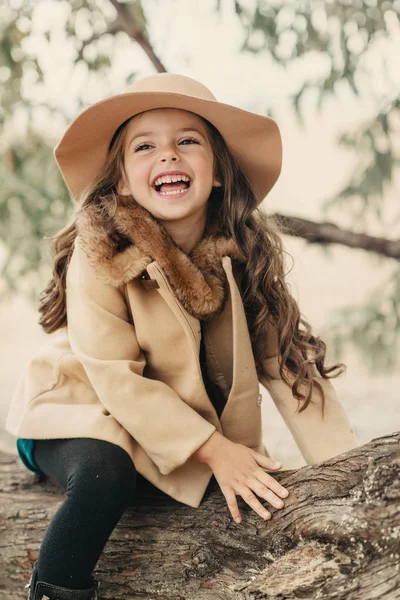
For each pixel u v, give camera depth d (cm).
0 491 202
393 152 326
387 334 350
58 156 190
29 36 323
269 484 159
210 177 187
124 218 177
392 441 148
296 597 141
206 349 191
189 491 172
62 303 196
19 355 832
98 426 168
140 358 183
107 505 157
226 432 187
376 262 367
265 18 302
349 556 139
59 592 154
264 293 195
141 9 319
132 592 166
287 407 195
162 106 180
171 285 176
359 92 304
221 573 157
